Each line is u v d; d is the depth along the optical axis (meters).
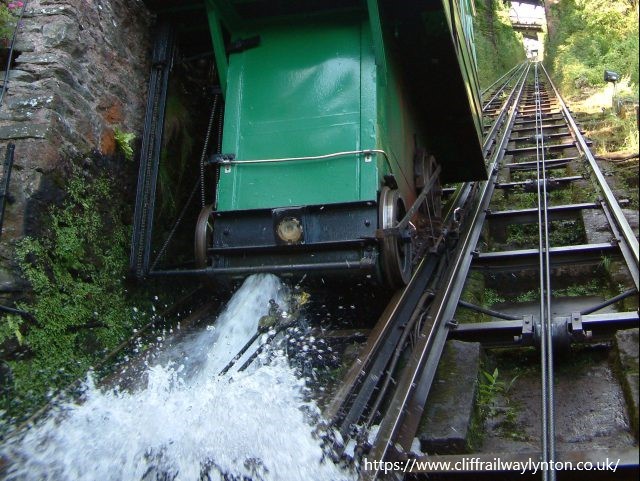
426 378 3.82
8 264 3.69
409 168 6.00
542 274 5.16
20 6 4.40
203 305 5.23
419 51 5.71
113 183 4.71
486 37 29.73
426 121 6.88
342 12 5.03
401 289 4.77
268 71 5.05
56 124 4.09
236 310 4.42
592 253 5.59
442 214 7.55
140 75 5.24
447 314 4.71
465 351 4.14
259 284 4.50
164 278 5.20
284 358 4.15
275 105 4.96
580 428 3.51
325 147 4.76
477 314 5.13
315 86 4.92
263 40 5.14
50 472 3.10
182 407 3.46
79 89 4.39
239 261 4.65
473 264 5.93
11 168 3.84
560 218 6.95
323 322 5.01
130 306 4.69
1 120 4.05
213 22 5.00
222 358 4.23
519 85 20.92
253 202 4.79
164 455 3.09
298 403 3.56
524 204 7.96
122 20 5.05
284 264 4.55
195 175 5.82
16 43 4.30
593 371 4.01
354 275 4.47
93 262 4.38
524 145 11.33
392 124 5.38
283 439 3.13
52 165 4.02
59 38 4.29
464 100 6.45
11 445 3.19
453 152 7.50
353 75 4.87
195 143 5.84
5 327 3.57
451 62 5.84
